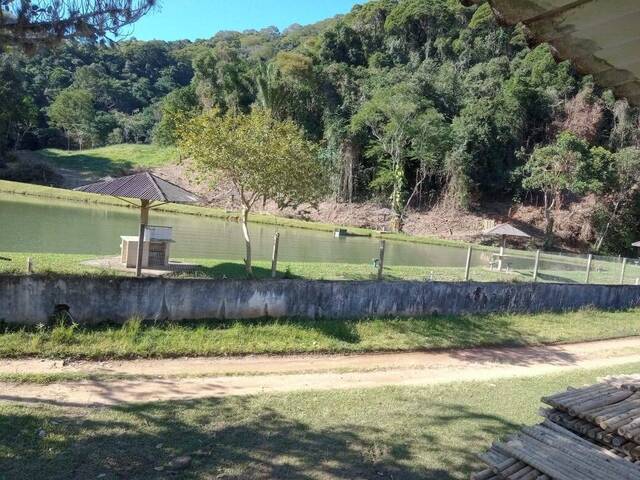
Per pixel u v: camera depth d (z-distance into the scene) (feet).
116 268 42.32
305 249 86.53
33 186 145.18
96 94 318.24
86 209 112.37
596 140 175.01
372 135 187.73
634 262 78.38
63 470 16.58
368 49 250.57
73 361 28.45
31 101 231.09
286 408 23.77
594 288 53.78
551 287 50.57
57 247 59.67
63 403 22.44
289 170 44.78
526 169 162.30
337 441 20.40
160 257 45.42
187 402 23.71
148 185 45.09
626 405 13.76
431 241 131.13
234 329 34.35
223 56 239.50
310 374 30.22
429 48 239.91
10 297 30.42
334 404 24.79
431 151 172.55
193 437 19.85
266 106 195.11
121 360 29.48
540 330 44.96
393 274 55.72
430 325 41.01
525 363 37.17
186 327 33.68
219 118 46.06
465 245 129.70
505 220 170.91
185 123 46.57
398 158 174.19
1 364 26.78
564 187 149.79
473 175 179.22
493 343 40.83
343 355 34.73
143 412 21.98
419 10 240.32
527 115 185.16
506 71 206.49
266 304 37.17
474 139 176.65
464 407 25.66
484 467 19.02
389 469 18.39
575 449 12.47
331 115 207.00
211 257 63.98
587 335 45.93
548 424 13.76
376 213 172.55
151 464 17.48
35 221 82.74
